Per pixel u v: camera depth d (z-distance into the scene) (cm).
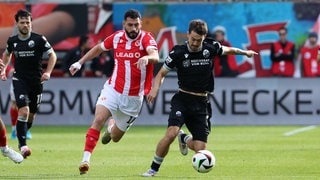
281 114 7875
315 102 7875
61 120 7806
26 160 4675
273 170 4250
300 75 7956
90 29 7788
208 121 3909
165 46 7875
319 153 5159
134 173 4078
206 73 3838
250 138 6338
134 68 3928
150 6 7838
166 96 7788
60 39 7769
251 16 7900
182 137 4094
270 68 7925
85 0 8075
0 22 7662
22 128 4619
